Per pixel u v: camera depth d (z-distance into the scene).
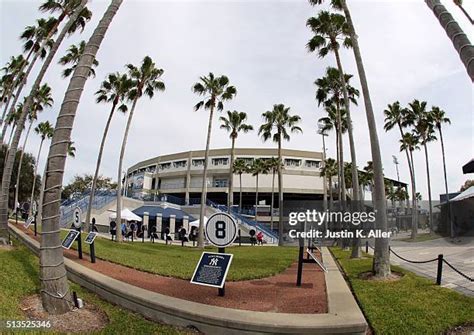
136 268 9.80
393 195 70.44
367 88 11.00
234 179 68.00
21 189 48.56
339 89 24.28
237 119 37.41
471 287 7.86
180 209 45.34
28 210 37.88
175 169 73.94
